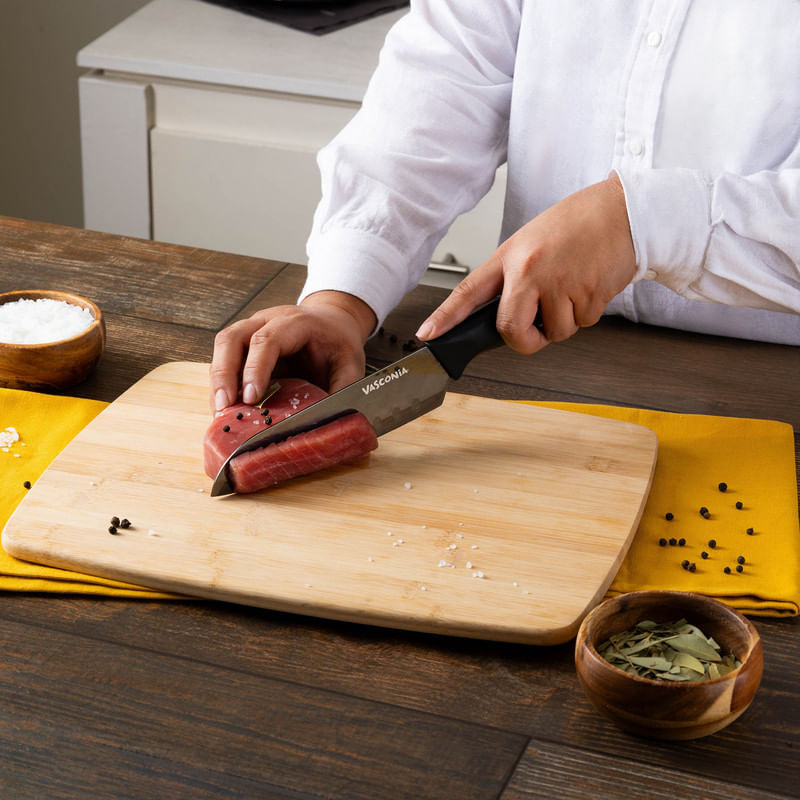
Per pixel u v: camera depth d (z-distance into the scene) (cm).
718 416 118
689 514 103
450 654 87
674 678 78
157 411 114
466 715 81
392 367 106
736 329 137
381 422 108
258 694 82
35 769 75
